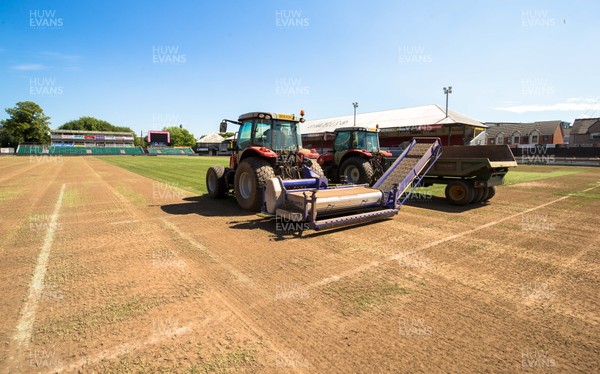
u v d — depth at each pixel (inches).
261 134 261.0
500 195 356.5
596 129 1627.7
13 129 2397.9
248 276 128.0
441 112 1166.3
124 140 2982.3
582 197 340.2
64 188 386.6
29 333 88.4
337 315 99.0
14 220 220.4
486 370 74.8
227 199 310.7
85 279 124.1
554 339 87.5
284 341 85.7
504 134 1823.3
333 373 73.4
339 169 383.9
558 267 139.7
